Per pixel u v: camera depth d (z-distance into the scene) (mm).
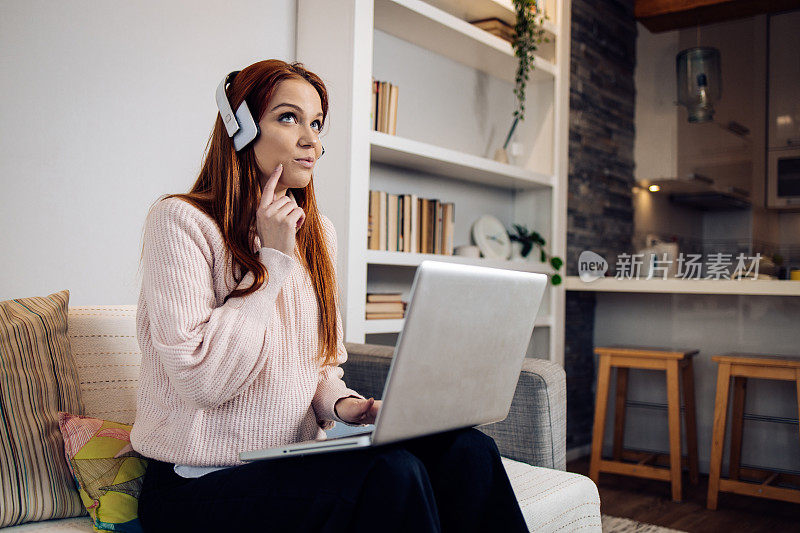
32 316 1354
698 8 4500
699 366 3482
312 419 1281
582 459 3824
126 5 2211
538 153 3820
